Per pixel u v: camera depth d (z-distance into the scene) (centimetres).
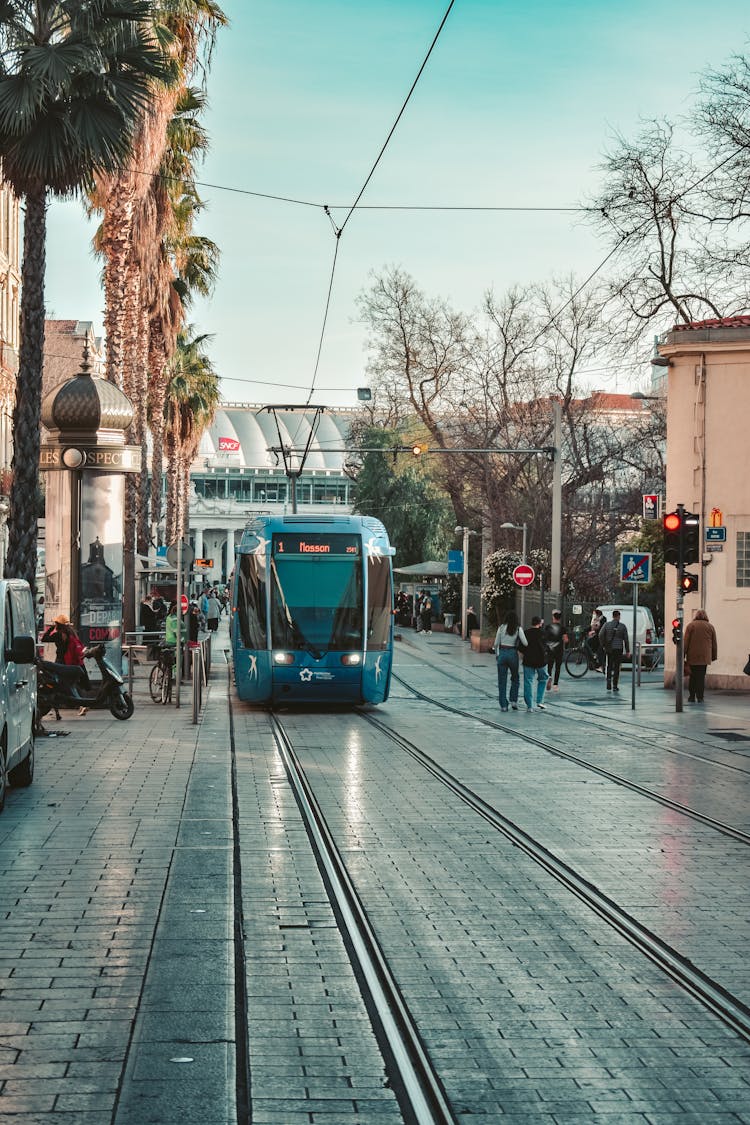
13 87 2156
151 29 2906
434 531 7681
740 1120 550
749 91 3656
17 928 849
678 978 759
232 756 1834
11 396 5875
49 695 2283
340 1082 585
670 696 3112
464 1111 556
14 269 5831
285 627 2539
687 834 1240
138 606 4503
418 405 6291
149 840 1166
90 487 2655
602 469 5547
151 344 4903
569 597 5366
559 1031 663
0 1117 538
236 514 15650
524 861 1103
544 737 2138
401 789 1520
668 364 3316
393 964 786
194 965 769
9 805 1362
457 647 5631
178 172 3903
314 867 1073
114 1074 588
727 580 3238
